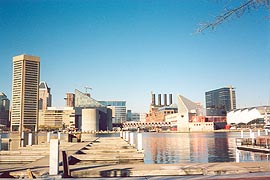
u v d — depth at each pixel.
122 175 17.59
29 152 31.58
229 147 69.38
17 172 17.03
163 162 38.50
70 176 16.59
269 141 53.44
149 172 17.72
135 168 18.22
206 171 17.36
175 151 58.34
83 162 28.41
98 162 28.38
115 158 28.73
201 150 60.50
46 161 22.92
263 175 12.62
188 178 12.41
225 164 19.30
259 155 46.19
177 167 18.31
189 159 42.34
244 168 17.42
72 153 29.97
